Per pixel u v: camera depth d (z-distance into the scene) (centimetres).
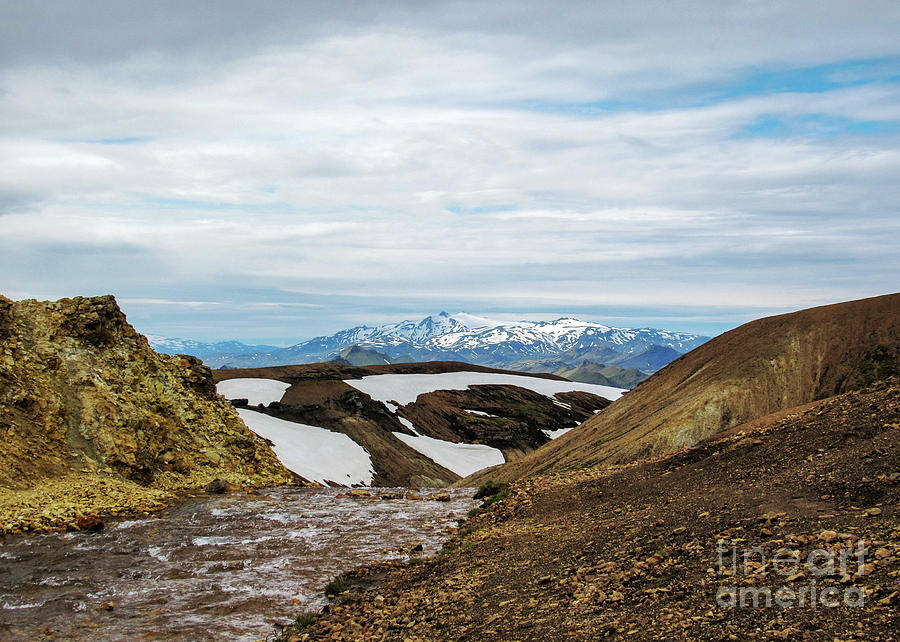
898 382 2425
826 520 1393
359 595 1988
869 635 879
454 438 18675
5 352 4012
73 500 3366
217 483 4344
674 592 1223
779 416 2909
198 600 2062
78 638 1742
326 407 16375
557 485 3117
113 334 4875
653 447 6612
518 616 1360
